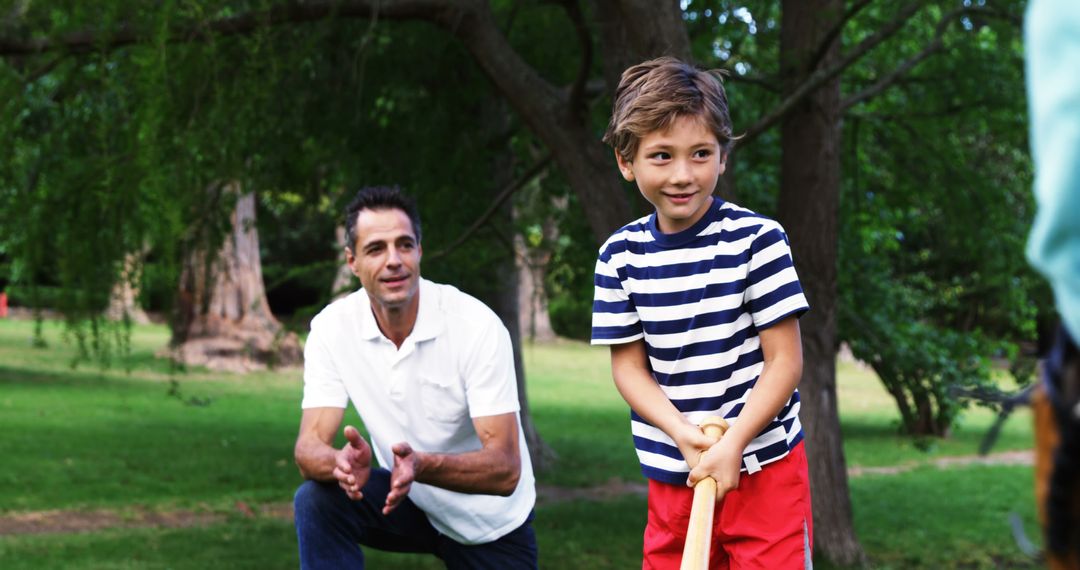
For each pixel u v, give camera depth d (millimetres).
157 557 8297
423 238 10266
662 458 2678
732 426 2477
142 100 6785
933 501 13016
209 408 19062
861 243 10789
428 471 3268
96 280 7070
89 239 7066
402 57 10133
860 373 32344
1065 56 776
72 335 7207
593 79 10562
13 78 7219
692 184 2477
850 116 10484
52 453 13438
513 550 3619
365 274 3451
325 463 3387
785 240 2588
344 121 10219
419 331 3514
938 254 12406
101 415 17312
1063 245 804
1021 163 11148
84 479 11930
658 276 2631
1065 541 926
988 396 1086
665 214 2545
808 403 8789
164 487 11773
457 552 3615
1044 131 790
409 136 10453
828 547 8797
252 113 7352
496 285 11195
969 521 11680
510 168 11922
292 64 7793
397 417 3604
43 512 10227
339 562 3428
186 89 7062
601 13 7496
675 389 2643
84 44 7395
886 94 11008
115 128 7340
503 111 11445
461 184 10477
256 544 8945
